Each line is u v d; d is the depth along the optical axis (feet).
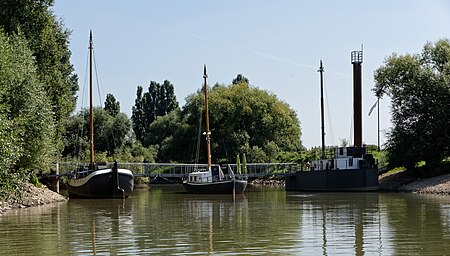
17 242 76.89
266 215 112.37
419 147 213.05
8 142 112.16
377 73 240.94
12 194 138.00
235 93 327.47
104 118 323.98
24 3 173.47
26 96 136.98
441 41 239.30
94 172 174.70
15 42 147.02
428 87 218.18
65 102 184.85
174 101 460.96
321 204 141.38
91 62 203.21
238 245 72.64
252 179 301.63
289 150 326.44
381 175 237.25
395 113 224.53
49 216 113.80
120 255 66.54
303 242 74.54
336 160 215.31
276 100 336.08
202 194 200.23
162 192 219.82
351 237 78.28
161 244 74.23
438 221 95.45
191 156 328.29
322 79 237.25
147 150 337.52
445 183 187.32
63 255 66.80
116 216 113.80
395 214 109.29
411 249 67.92
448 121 212.84
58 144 185.26
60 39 187.62
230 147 316.60
